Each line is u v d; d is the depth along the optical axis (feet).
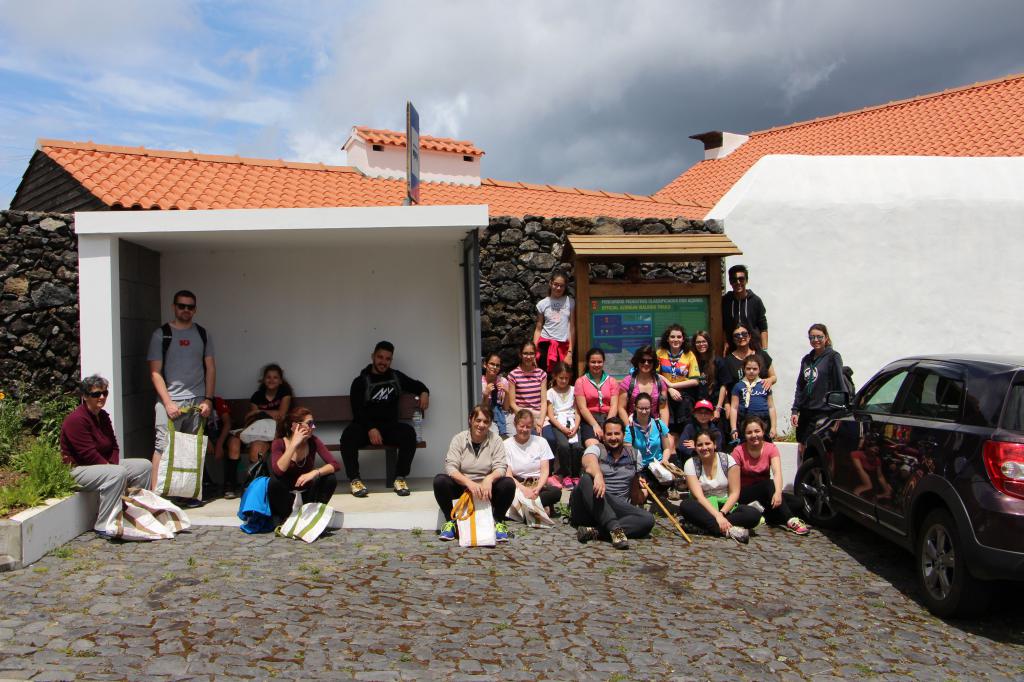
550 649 15.66
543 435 27.43
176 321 26.20
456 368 31.55
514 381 28.30
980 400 17.67
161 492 24.58
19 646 14.83
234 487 26.96
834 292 35.78
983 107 55.31
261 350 30.78
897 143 54.80
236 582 18.49
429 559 20.75
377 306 31.30
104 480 21.68
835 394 23.79
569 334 30.53
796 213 35.68
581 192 51.21
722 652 15.87
